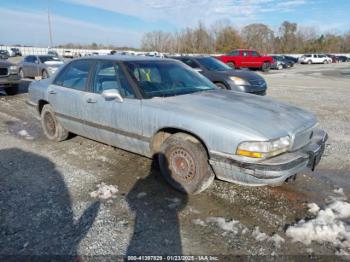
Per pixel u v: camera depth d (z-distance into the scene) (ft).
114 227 9.23
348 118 23.98
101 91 13.44
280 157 9.55
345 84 52.49
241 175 9.62
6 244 8.40
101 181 12.23
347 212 10.00
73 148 16.14
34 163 14.06
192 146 10.56
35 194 11.13
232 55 86.89
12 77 33.06
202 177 10.62
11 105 28.25
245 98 12.64
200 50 208.23
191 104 11.30
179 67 14.76
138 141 12.16
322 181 12.46
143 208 10.30
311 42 261.44
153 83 12.77
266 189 11.68
